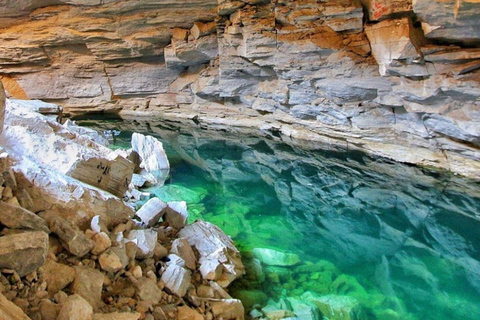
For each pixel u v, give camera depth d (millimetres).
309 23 9656
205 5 12086
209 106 13984
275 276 4367
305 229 6113
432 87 7605
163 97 14836
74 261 2842
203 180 8148
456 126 7562
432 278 4848
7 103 4684
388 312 4031
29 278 2354
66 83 14375
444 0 6422
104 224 3398
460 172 7910
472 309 4211
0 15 12867
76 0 12492
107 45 13453
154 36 13016
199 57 13039
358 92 9344
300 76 10219
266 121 12555
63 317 2129
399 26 7641
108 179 4363
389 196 7680
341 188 8148
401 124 9047
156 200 4602
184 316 2939
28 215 2693
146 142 8250
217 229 4734
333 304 3934
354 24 8977
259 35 10242
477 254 5547
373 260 5246
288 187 8242
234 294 3822
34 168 3430
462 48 7160
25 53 13477
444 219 6691
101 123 13719
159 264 3482
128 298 2816
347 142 10328
